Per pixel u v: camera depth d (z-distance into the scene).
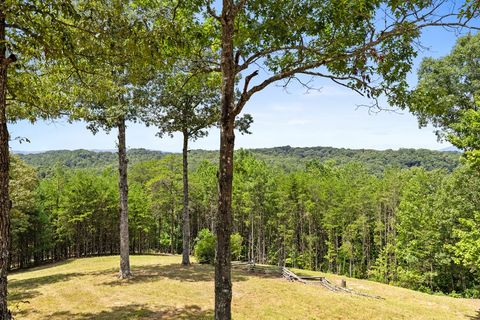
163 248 56.72
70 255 50.28
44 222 40.00
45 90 7.58
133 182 51.84
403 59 5.57
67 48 5.39
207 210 53.59
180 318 10.41
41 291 14.15
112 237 46.59
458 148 13.71
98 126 15.77
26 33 5.22
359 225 45.75
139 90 15.70
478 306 16.05
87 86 7.82
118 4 5.50
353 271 46.91
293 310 12.21
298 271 23.88
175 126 18.97
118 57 6.10
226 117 5.86
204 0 5.79
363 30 5.56
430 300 16.86
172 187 41.12
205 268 20.06
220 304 5.57
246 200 47.19
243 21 6.46
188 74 8.19
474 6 4.54
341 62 5.82
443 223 29.88
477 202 23.75
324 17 5.56
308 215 47.91
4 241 5.46
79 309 11.33
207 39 6.74
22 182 28.53
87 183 42.38
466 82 17.58
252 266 20.94
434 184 36.75
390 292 18.11
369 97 5.82
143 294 13.48
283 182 50.03
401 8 4.96
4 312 5.40
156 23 5.88
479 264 12.48
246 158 54.81
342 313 12.41
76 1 5.53
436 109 5.87
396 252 37.31
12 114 7.80
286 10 5.74
